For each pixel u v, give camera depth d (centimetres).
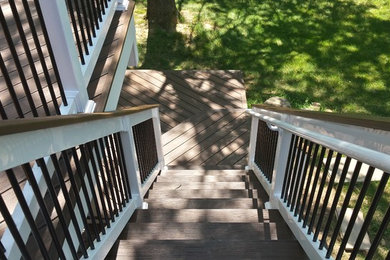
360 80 539
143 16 667
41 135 118
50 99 213
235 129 473
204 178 377
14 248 141
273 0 711
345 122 122
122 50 311
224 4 697
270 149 301
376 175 364
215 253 204
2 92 220
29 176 124
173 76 547
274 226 240
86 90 231
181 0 704
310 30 634
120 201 237
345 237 160
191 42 612
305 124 181
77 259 162
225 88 530
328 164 180
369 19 659
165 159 436
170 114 492
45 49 250
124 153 245
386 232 305
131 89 524
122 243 209
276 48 600
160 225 240
